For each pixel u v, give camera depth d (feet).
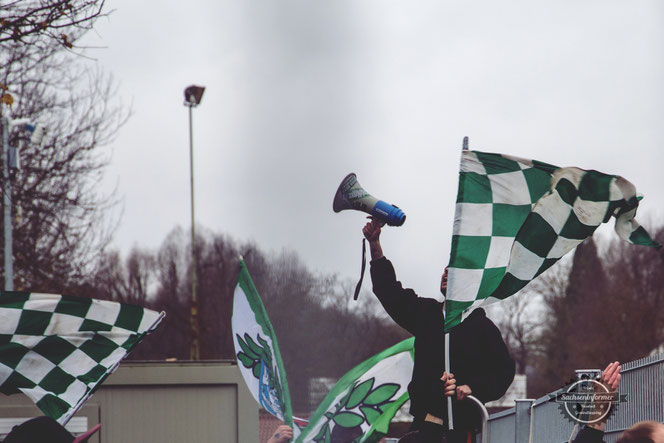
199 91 209.97
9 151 101.35
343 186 29.07
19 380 33.88
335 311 193.88
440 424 27.22
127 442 63.52
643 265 331.98
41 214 117.60
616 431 31.07
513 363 27.27
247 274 29.01
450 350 27.37
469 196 27.96
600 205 27.89
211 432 64.85
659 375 28.60
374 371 28.50
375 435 27.96
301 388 181.27
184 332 252.01
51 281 122.93
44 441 22.30
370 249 29.43
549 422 31.04
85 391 33.91
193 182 212.84
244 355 28.96
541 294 339.57
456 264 27.66
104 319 34.32
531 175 27.99
